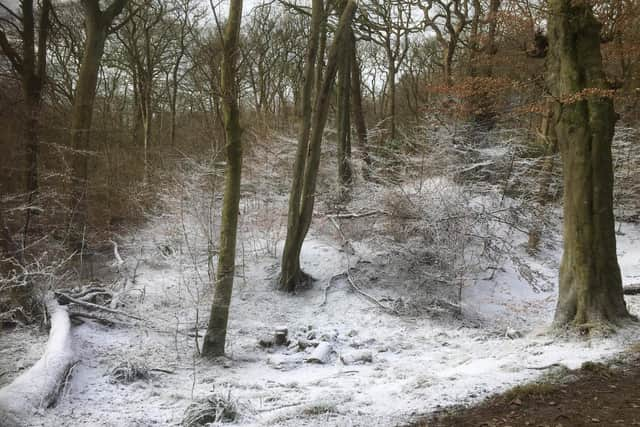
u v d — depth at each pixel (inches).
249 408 217.3
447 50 818.8
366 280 518.3
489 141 569.6
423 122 629.9
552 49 345.1
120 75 1159.0
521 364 258.7
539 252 636.7
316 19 475.5
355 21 775.1
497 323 450.3
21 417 208.7
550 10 343.0
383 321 449.4
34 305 366.0
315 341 366.3
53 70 952.9
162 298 453.1
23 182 461.7
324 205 591.5
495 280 548.1
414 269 487.5
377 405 213.3
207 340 333.7
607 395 212.2
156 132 1121.4
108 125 943.7
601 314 317.7
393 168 548.4
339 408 209.6
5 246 352.2
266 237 567.5
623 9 450.6
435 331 424.8
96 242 529.7
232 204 331.9
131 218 592.4
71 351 285.9
